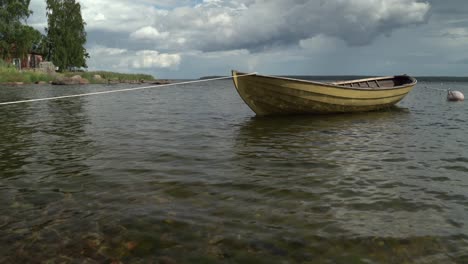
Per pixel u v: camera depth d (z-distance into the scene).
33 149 7.54
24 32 50.56
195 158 6.78
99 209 4.23
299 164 6.37
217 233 3.62
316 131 9.97
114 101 21.34
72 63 63.44
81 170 5.91
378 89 13.75
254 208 4.28
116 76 61.47
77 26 64.31
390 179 5.50
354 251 3.30
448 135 9.47
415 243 3.46
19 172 5.80
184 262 3.11
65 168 6.03
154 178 5.46
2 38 50.22
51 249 3.31
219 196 4.68
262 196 4.70
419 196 4.76
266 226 3.79
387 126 10.97
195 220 3.92
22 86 37.50
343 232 3.67
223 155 7.04
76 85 45.56
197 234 3.60
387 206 4.40
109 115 13.97
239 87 12.05
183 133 9.69
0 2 49.84
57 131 9.94
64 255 3.21
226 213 4.12
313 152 7.34
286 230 3.70
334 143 8.28
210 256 3.20
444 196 4.77
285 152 7.33
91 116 13.59
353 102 13.38
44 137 8.98
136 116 13.68
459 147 7.90
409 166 6.28
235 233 3.62
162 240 3.48
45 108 16.62
